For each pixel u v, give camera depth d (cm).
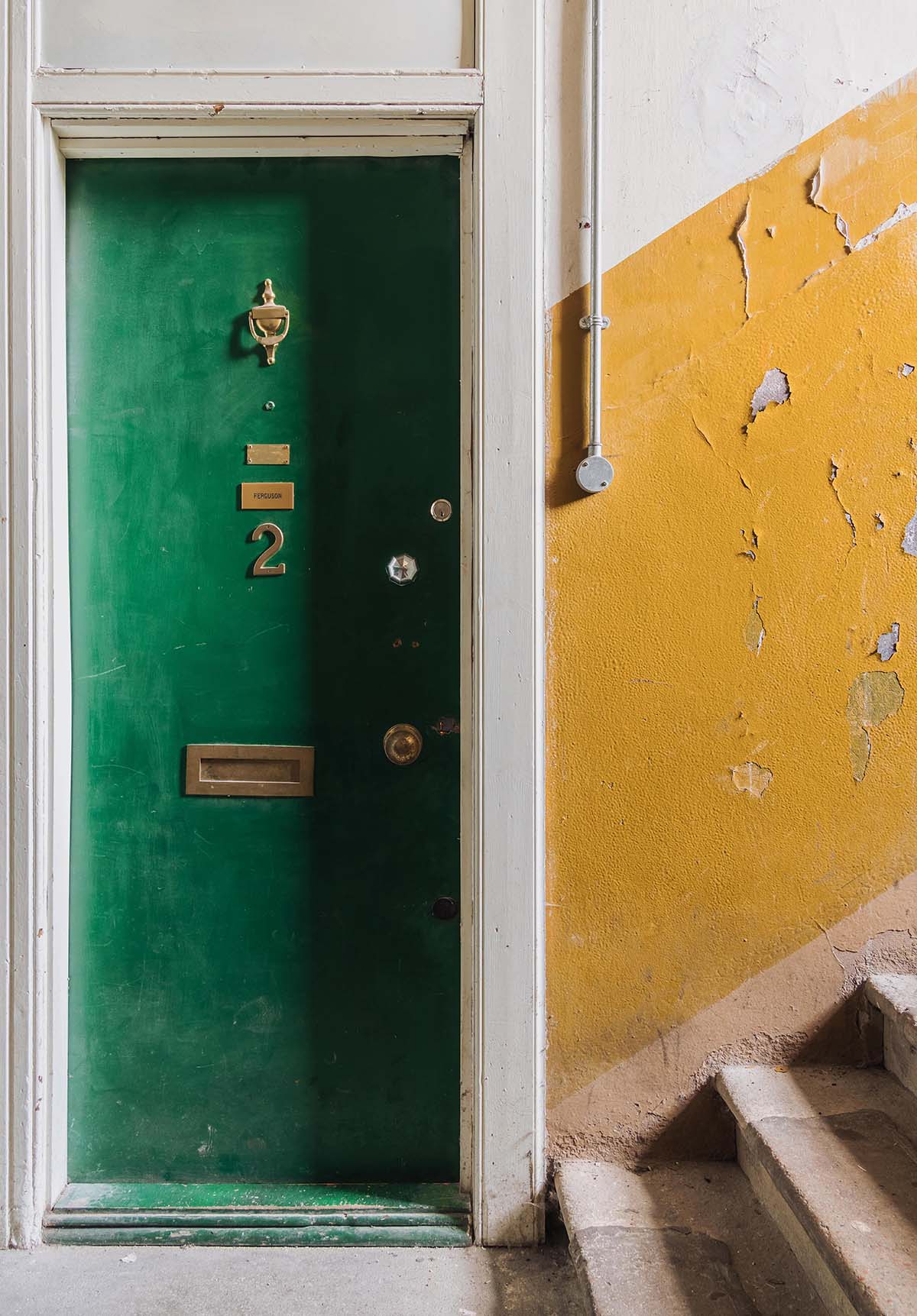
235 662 167
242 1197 162
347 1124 167
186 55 154
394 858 167
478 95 152
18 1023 157
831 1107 147
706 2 154
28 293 155
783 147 155
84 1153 167
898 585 160
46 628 159
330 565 166
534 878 157
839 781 161
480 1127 156
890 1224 117
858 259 157
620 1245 136
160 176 164
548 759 159
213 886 168
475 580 158
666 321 157
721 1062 161
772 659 160
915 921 162
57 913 162
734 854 160
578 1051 160
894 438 158
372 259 165
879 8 154
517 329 154
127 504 166
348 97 152
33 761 157
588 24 155
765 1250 136
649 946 161
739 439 158
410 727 166
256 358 165
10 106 153
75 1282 146
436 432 166
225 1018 168
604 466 154
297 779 167
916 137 155
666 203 156
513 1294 144
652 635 159
